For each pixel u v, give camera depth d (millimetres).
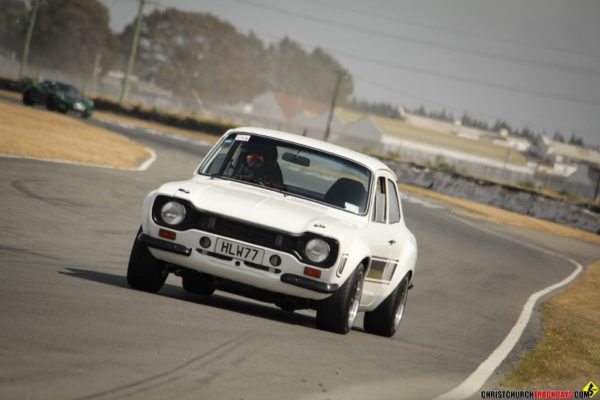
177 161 116875
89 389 17156
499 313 49656
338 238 28422
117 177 81375
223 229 28609
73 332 21750
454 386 25375
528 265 81750
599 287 71250
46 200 57906
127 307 26547
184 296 32500
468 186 163500
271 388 19891
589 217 146250
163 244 28781
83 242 45281
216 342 23844
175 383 18719
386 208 33531
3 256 34688
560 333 43031
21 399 15703
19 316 22516
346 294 29156
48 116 141625
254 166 32125
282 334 27281
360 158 33312
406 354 29953
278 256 28188
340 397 20391
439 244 84375
